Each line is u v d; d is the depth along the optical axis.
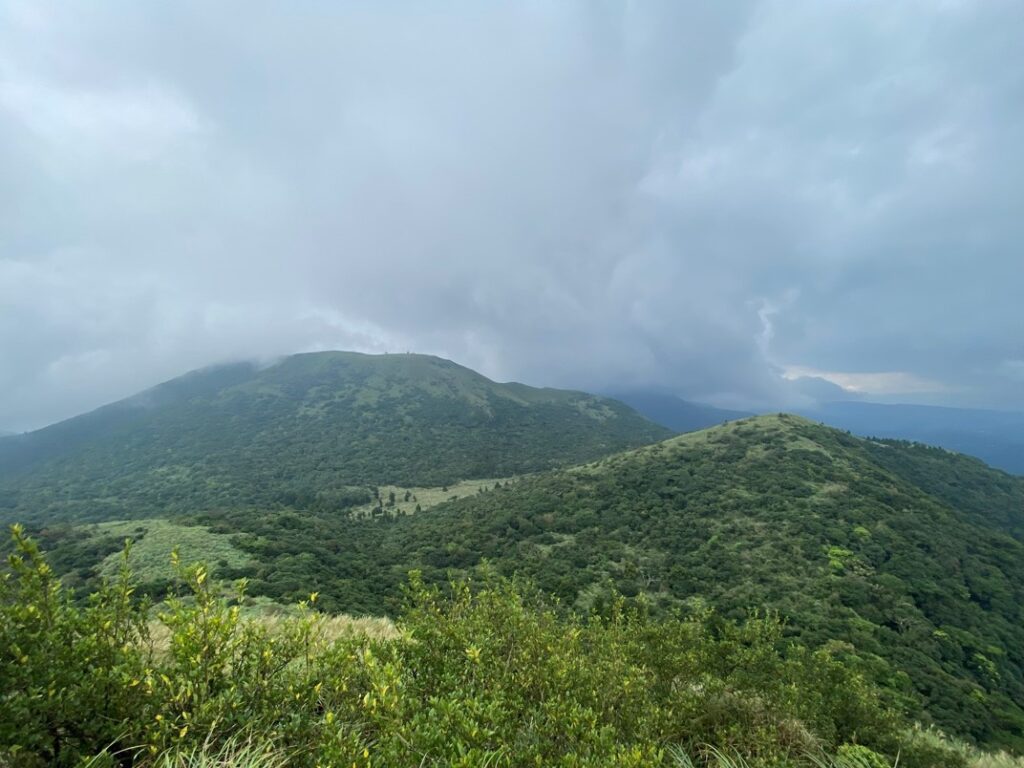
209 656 3.88
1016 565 73.25
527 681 4.98
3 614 3.37
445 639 5.27
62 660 3.46
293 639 4.47
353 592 51.16
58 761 3.37
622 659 6.42
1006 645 52.47
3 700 3.10
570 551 83.81
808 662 8.87
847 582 61.47
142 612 4.26
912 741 7.70
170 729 3.49
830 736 6.97
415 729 3.49
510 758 3.52
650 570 73.12
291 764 3.68
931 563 68.12
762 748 6.00
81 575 49.28
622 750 3.75
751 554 74.31
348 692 4.15
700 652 8.27
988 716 34.00
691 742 6.04
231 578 49.12
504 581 7.40
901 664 40.66
